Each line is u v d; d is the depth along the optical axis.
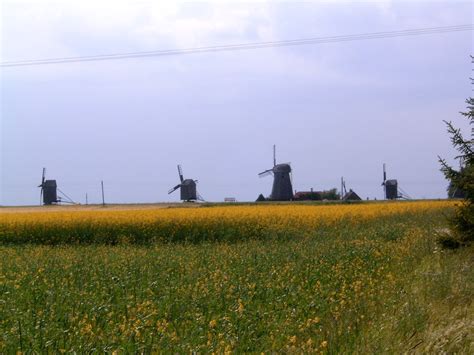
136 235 29.91
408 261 15.56
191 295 11.17
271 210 38.75
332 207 42.44
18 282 13.20
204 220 30.73
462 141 15.60
